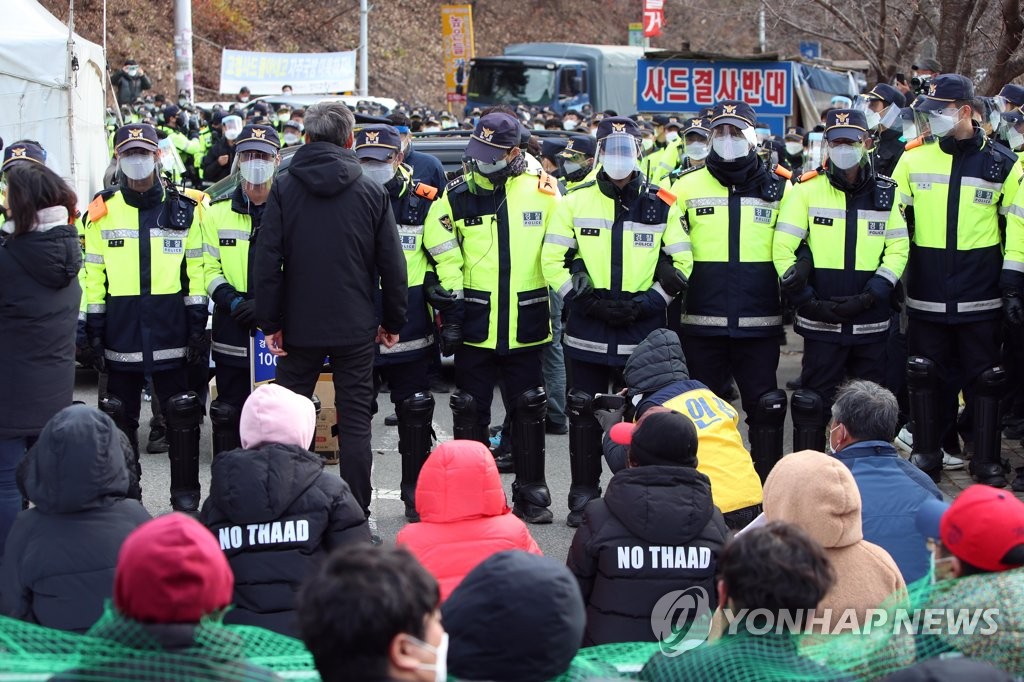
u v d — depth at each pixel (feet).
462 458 12.29
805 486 10.59
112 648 7.75
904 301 22.03
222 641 7.93
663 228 19.25
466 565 12.08
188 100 63.82
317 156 16.35
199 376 20.81
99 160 43.42
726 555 8.21
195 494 19.70
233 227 19.45
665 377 16.52
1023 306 20.20
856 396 13.71
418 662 6.83
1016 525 8.54
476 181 19.45
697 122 30.12
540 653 7.56
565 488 22.06
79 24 99.30
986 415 21.15
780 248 19.83
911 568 12.73
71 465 10.71
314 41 121.80
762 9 52.13
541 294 19.94
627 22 154.51
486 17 142.31
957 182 20.68
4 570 11.00
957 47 34.47
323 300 16.52
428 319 19.84
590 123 46.26
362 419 17.17
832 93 76.02
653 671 8.59
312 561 11.09
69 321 16.02
